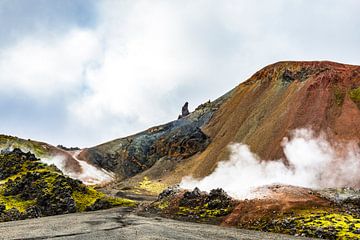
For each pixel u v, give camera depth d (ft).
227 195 416.46
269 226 322.14
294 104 591.78
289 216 332.39
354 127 483.51
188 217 391.65
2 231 314.76
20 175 525.75
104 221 366.02
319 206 347.77
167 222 361.71
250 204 382.42
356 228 279.28
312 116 536.42
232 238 268.82
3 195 470.39
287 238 272.72
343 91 561.43
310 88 594.65
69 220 379.76
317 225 294.66
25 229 323.37
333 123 508.94
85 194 523.70
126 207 498.28
